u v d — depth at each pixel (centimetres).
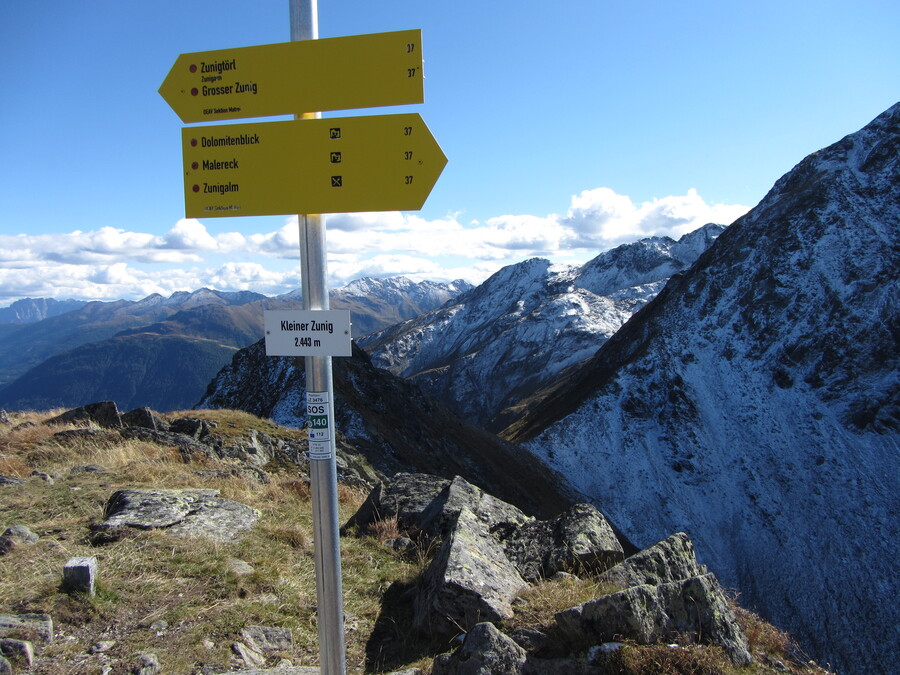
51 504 716
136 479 872
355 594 620
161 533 635
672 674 387
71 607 479
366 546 757
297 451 2173
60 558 555
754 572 8306
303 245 319
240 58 319
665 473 9975
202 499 760
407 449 4097
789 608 7700
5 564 532
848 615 7388
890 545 8038
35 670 406
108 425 1377
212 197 324
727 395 10925
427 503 870
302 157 314
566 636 438
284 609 547
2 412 1614
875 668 6712
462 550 565
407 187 310
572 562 627
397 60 306
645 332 12862
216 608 518
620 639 419
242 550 644
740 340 11688
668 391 11181
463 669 393
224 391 4219
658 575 546
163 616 494
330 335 314
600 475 10075
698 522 9194
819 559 8169
